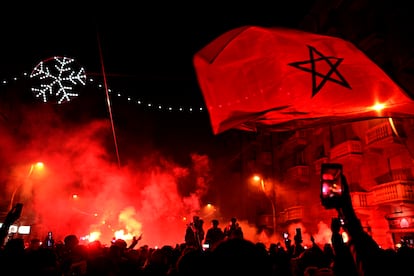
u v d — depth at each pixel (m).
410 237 17.25
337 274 2.96
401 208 18.92
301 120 4.24
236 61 3.94
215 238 9.23
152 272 5.01
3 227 3.99
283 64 3.93
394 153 19.69
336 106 3.87
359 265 2.23
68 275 6.14
